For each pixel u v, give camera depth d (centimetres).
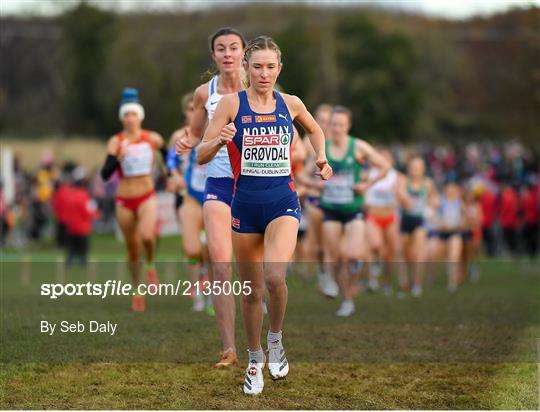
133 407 1936
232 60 2389
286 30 14500
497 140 17512
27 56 15662
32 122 14850
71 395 2031
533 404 1989
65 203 5922
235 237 2058
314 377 2227
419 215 4681
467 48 18962
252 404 1972
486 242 7881
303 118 2044
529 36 11056
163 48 14550
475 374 2267
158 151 3375
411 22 19112
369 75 15712
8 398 2002
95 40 14150
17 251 7550
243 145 1997
